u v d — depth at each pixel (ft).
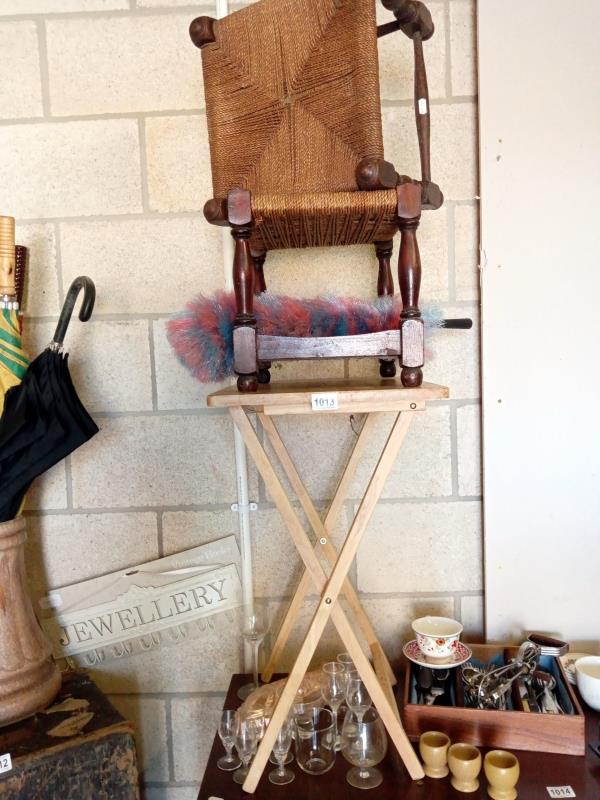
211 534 4.35
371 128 2.73
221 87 3.00
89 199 4.19
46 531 4.36
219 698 4.40
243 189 2.81
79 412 3.80
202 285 4.21
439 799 3.03
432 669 3.71
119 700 4.40
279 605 4.38
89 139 4.17
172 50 4.10
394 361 4.01
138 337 4.25
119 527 4.36
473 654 4.00
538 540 4.20
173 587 4.36
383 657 3.88
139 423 4.30
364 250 4.18
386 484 4.30
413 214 2.74
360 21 2.70
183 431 4.30
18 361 3.68
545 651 3.84
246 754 3.27
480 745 3.34
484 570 4.28
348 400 2.83
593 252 4.02
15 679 3.50
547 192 4.00
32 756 3.12
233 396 2.83
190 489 4.33
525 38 3.92
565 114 3.96
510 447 4.16
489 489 4.18
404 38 4.03
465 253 4.16
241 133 2.98
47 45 4.11
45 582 4.39
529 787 3.05
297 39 2.85
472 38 4.04
